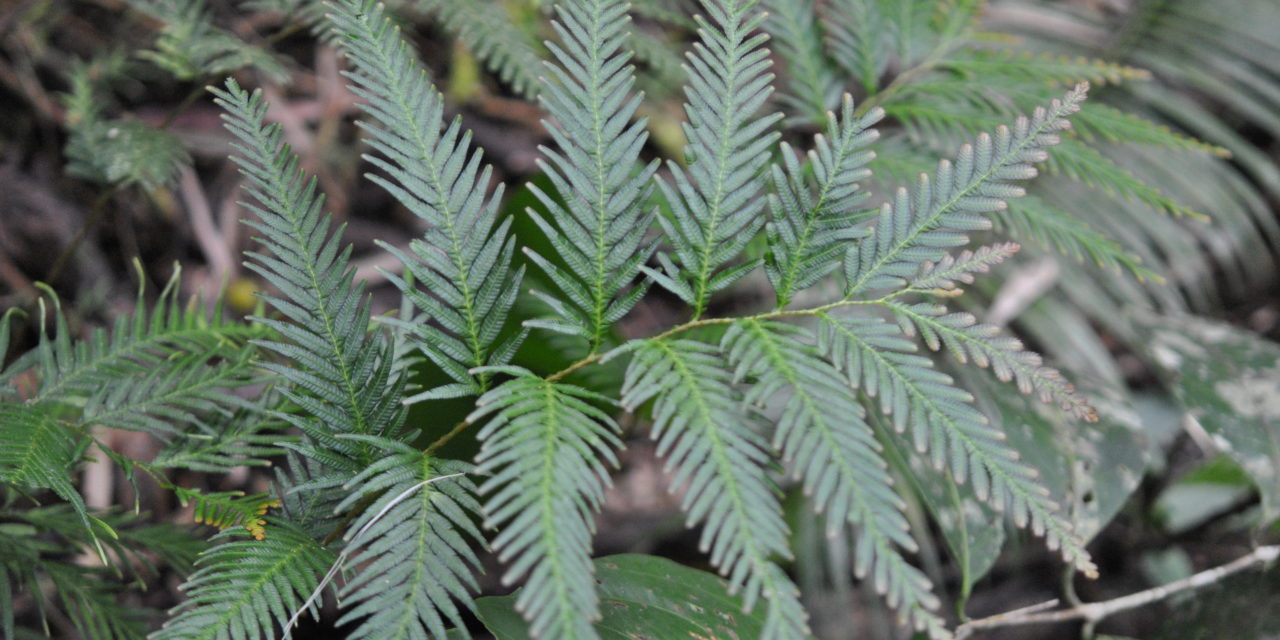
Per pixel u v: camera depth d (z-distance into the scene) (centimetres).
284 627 67
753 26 70
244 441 76
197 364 77
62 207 115
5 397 79
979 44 131
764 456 65
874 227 68
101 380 78
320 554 70
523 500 63
